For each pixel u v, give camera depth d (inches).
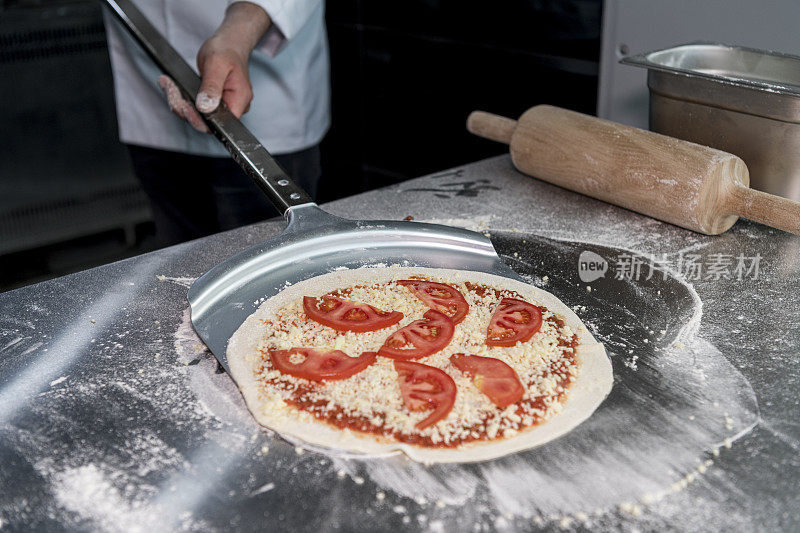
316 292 41.2
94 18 101.3
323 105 81.0
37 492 29.0
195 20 70.1
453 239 46.6
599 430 31.4
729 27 60.6
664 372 35.0
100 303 41.9
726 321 38.8
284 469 29.7
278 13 61.7
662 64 52.4
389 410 32.3
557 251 46.6
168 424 32.3
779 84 46.3
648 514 27.2
